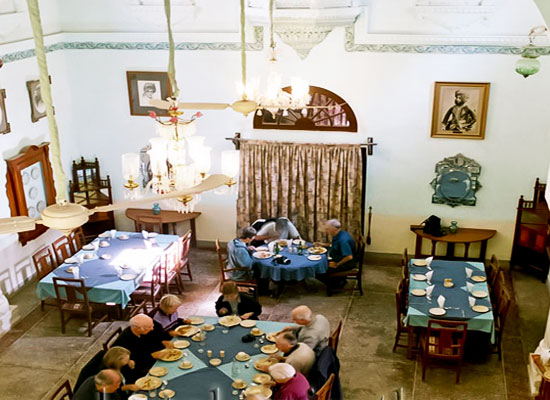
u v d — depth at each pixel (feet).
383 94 37.55
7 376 29.35
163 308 27.86
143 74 39.68
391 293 36.99
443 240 37.78
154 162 22.06
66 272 33.76
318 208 40.01
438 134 37.70
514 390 28.09
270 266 35.14
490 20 34.63
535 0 22.31
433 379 28.84
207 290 37.58
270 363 24.35
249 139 39.81
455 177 38.29
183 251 37.55
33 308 35.42
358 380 28.84
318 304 35.91
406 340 31.96
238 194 40.73
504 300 29.84
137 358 26.40
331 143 38.99
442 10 34.76
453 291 31.19
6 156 34.99
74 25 39.27
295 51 37.47
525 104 36.17
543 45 34.68
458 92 36.60
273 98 26.35
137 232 41.42
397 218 40.14
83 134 41.81
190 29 38.29
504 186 38.01
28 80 36.32
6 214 35.37
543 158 36.99
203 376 24.04
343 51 37.04
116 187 42.83
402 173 39.06
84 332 32.96
